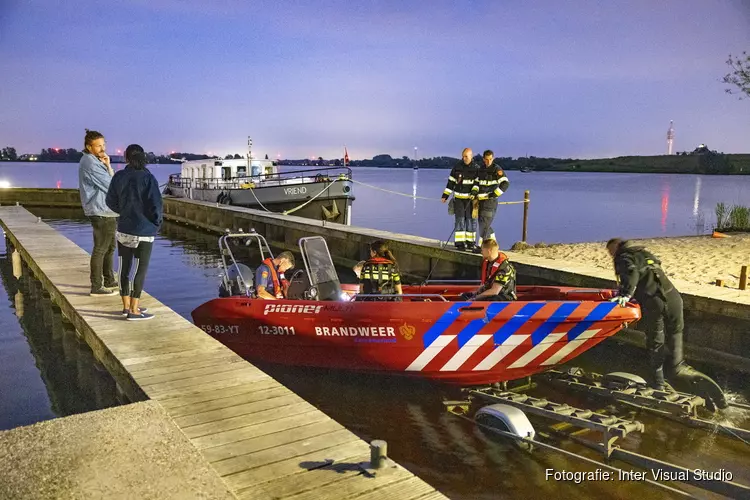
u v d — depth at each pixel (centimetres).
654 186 8175
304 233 1598
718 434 497
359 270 696
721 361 648
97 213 673
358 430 520
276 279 693
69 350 734
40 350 738
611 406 559
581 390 596
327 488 276
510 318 562
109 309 635
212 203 2398
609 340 755
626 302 557
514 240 2027
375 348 604
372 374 636
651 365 569
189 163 2797
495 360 582
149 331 555
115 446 225
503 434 488
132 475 207
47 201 3312
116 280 732
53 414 546
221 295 750
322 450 316
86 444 224
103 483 202
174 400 388
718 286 721
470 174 1023
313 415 364
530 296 669
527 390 614
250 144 2652
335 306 613
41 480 200
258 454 311
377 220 2922
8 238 1518
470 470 443
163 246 1886
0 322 879
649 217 2941
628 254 561
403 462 457
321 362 644
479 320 568
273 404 381
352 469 295
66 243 1195
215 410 371
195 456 223
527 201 1130
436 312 575
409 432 513
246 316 651
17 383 625
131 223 557
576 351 586
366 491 273
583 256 996
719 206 1493
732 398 592
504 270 609
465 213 1041
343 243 1447
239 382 423
